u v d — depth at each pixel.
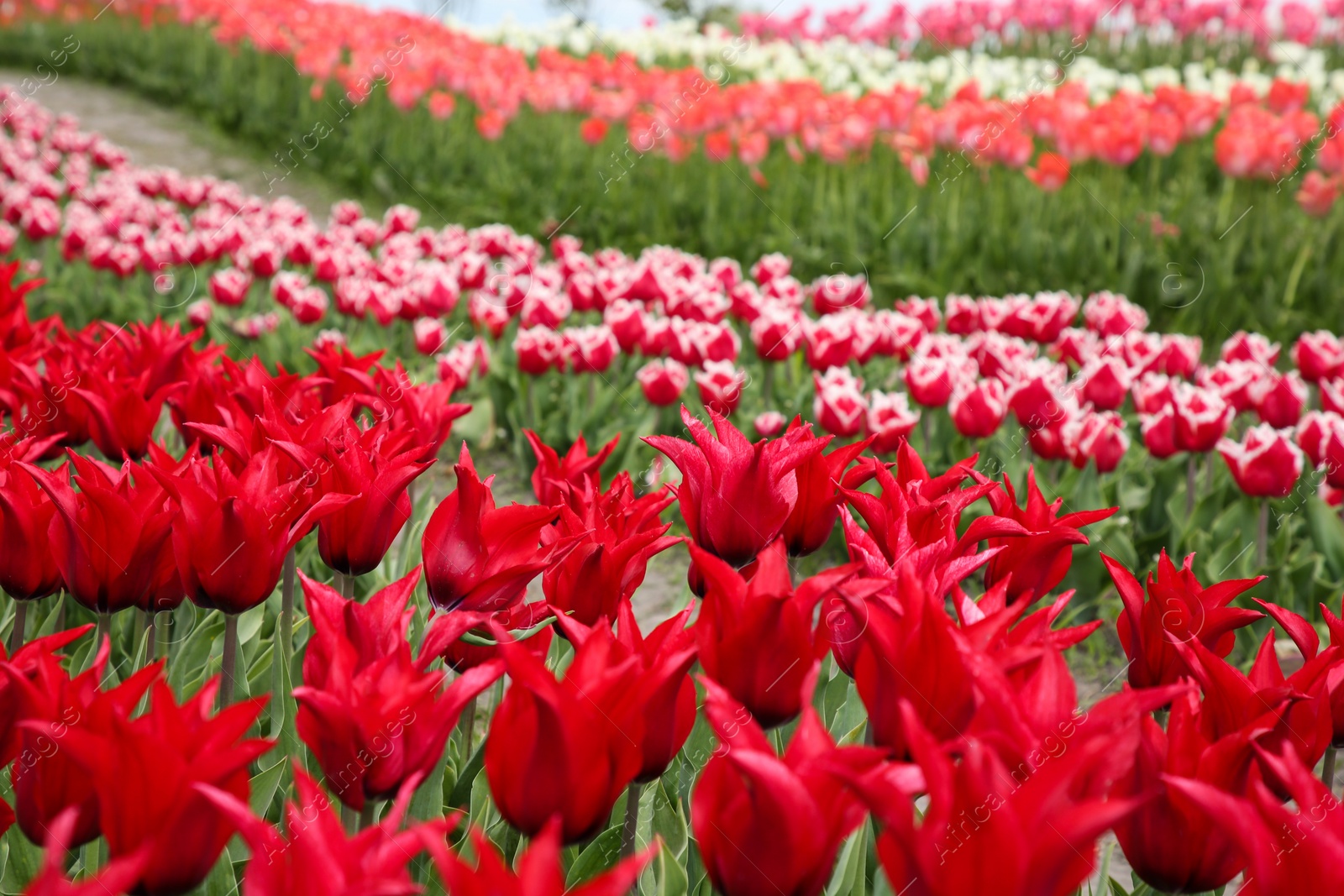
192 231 8.28
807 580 1.47
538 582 3.46
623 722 1.30
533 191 10.74
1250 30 15.51
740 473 1.82
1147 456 4.88
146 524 1.75
